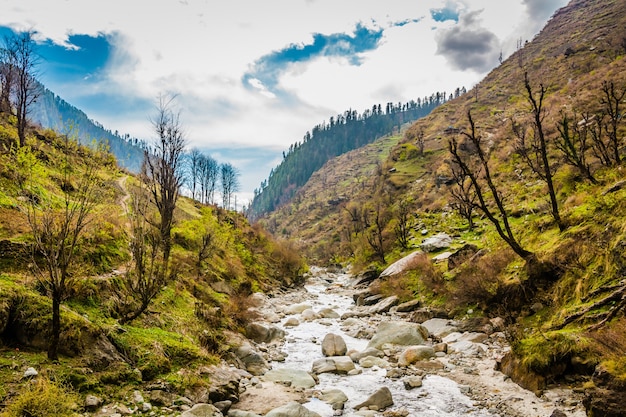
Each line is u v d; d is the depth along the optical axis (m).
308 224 160.12
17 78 32.25
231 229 43.72
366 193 118.06
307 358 19.28
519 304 20.38
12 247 12.68
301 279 54.22
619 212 17.77
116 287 15.16
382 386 14.84
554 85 84.38
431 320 24.16
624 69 61.84
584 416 10.88
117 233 18.59
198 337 15.97
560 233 21.59
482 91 136.62
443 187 66.75
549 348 13.53
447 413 12.38
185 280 22.84
